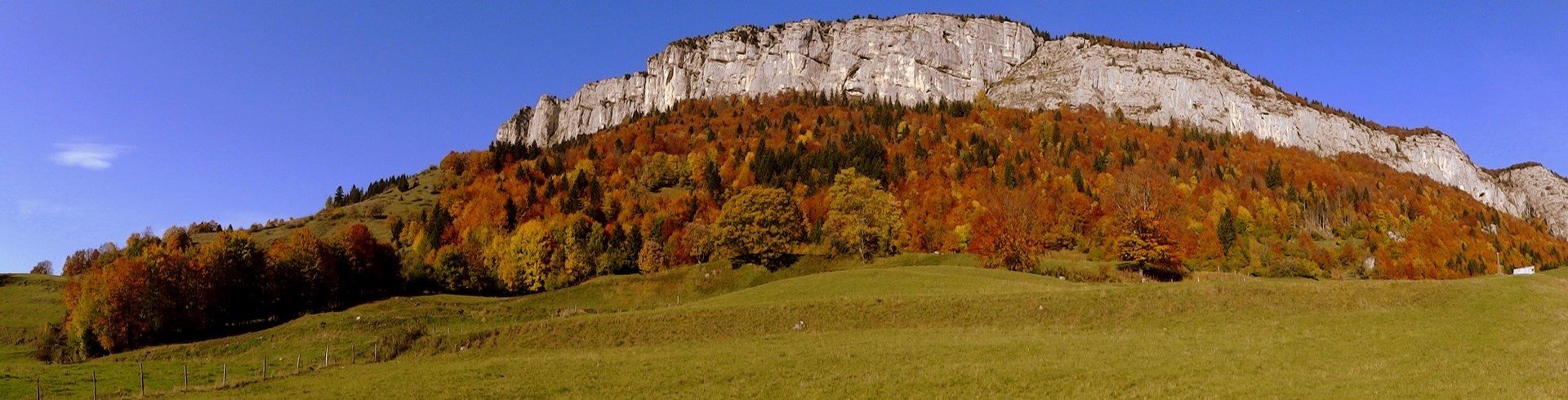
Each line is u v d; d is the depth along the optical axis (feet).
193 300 270.87
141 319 252.83
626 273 401.08
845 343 164.04
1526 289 186.09
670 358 153.07
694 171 638.94
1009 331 174.19
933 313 191.83
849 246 393.91
